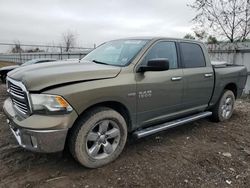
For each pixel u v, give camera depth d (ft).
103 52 13.91
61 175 10.14
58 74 9.63
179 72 13.55
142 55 12.03
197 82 14.71
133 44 13.06
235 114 20.35
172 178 10.19
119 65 11.72
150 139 14.19
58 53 61.98
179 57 13.93
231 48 30.48
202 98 15.49
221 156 12.35
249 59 28.63
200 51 15.55
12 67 39.06
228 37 38.40
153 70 11.25
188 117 15.19
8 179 9.75
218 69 16.52
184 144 13.69
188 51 14.66
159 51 12.92
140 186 9.55
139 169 10.77
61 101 9.14
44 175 10.10
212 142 14.19
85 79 9.93
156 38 13.14
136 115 11.80
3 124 15.71
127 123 11.87
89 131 10.18
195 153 12.59
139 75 11.58
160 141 13.97
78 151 10.00
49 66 10.72
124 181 9.84
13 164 10.84
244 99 26.89
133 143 13.52
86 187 9.39
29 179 9.79
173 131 15.72
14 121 9.84
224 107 17.94
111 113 10.71
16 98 10.36
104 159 10.85
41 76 9.45
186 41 14.74
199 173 10.67
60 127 9.15
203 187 9.68
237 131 16.19
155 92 12.25
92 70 10.43
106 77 10.48
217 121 17.87
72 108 9.40
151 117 12.62
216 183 9.98
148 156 12.04
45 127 8.96
